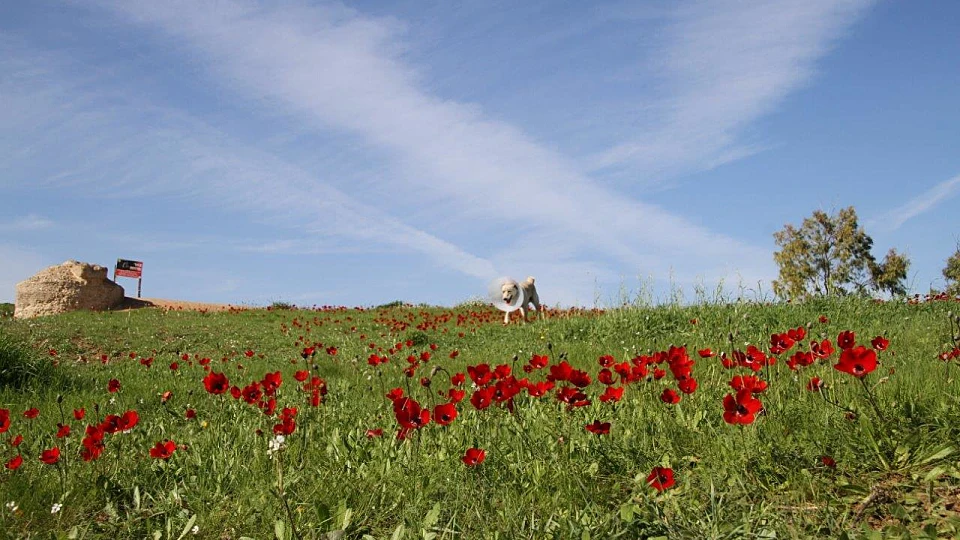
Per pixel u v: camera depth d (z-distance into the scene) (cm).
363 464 360
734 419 300
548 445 357
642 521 254
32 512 312
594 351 890
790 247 2884
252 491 326
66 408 615
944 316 853
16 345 800
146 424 513
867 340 737
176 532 296
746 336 880
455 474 331
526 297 1678
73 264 2336
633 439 361
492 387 360
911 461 293
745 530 237
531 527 257
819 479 289
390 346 1264
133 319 1753
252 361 1087
